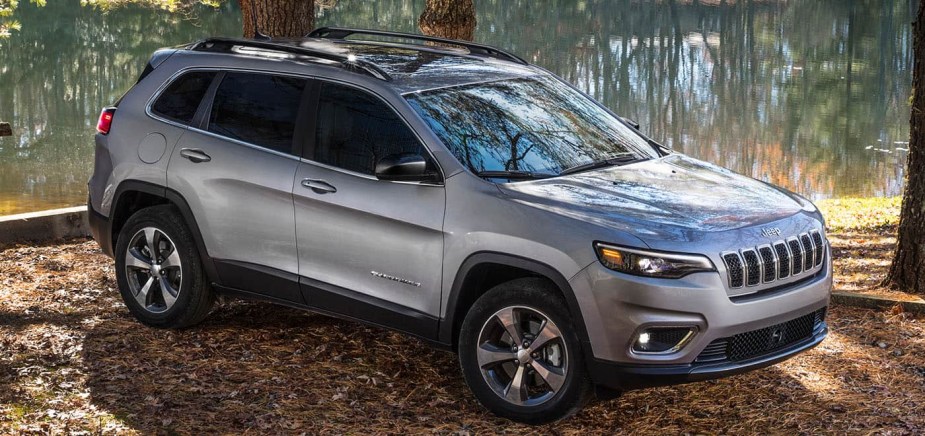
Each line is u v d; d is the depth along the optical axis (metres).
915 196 7.19
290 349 5.93
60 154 30.22
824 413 5.12
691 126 41.72
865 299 7.05
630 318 4.46
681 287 4.44
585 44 60.44
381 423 4.92
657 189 5.07
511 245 4.71
